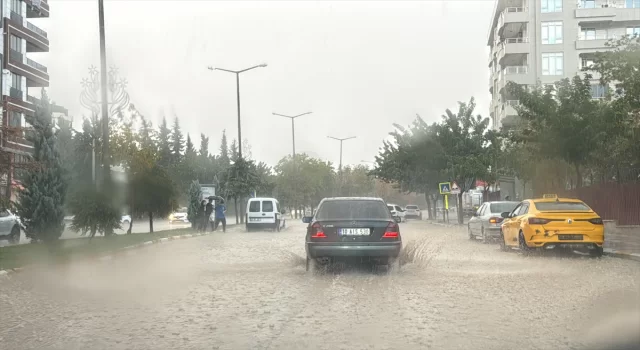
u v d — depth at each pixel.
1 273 14.52
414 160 51.03
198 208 37.69
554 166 38.00
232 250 22.30
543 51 62.66
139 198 29.73
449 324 8.39
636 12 61.84
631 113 31.20
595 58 29.48
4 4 49.97
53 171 23.22
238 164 51.75
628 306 9.38
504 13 63.75
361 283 12.67
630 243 21.47
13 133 20.84
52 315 9.39
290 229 43.53
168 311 9.58
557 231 17.42
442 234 32.50
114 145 34.72
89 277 14.12
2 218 27.11
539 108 29.73
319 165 96.62
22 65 51.84
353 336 7.71
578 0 63.06
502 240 20.70
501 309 9.48
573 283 12.24
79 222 23.52
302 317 9.01
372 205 14.66
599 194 33.81
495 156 44.72
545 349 6.95
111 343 7.50
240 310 9.62
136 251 21.95
